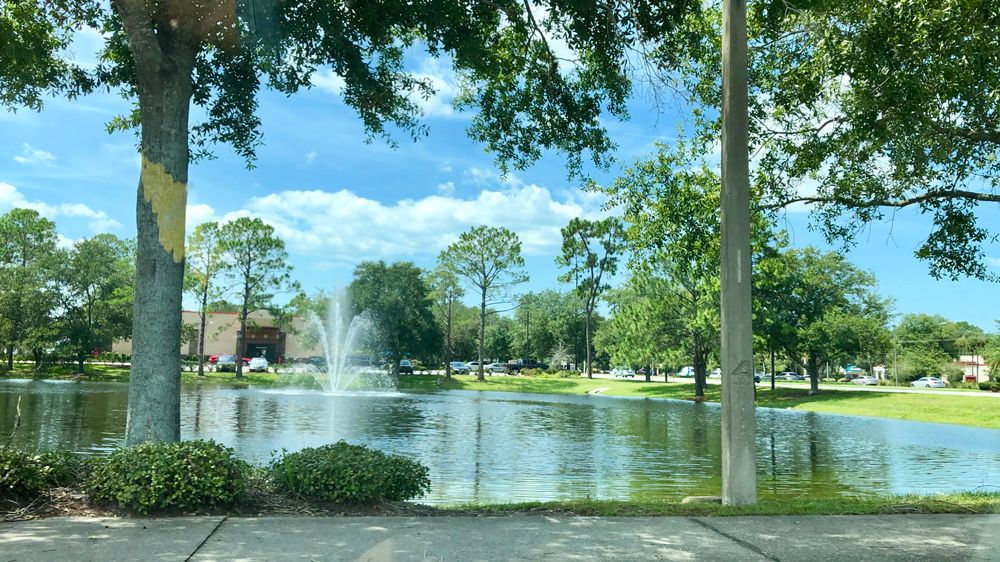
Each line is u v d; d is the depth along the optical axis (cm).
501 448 1798
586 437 2142
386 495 707
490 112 1083
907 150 1042
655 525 614
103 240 5762
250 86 995
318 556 486
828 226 1324
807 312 4888
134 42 741
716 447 1898
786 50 1167
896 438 2378
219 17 793
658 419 2958
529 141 1101
